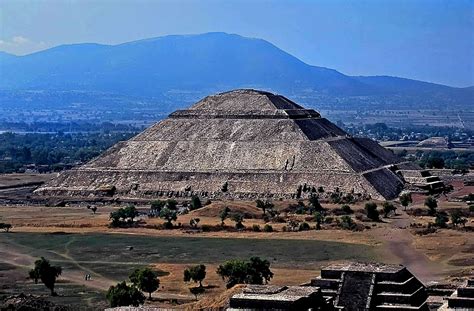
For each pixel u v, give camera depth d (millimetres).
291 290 150750
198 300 193625
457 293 154625
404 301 162625
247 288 154125
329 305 155625
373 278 166125
